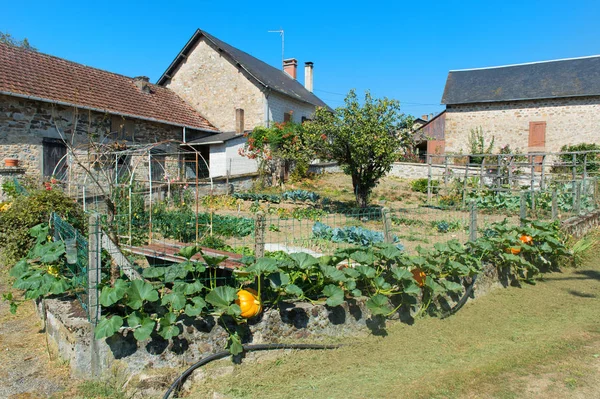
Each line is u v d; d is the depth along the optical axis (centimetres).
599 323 493
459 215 1280
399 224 1081
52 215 633
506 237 645
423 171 2277
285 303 443
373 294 484
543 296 604
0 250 756
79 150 1361
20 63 1402
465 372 376
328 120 1254
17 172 1155
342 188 1923
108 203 692
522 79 2581
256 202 1381
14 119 1248
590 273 721
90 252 375
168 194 1132
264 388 365
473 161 2494
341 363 406
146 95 1825
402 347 439
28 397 347
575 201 1102
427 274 524
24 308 530
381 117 1230
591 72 2438
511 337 459
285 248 773
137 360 376
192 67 2180
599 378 360
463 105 2617
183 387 367
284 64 2845
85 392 353
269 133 1828
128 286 383
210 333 395
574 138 2380
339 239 853
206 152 1958
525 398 332
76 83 1517
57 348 406
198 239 791
